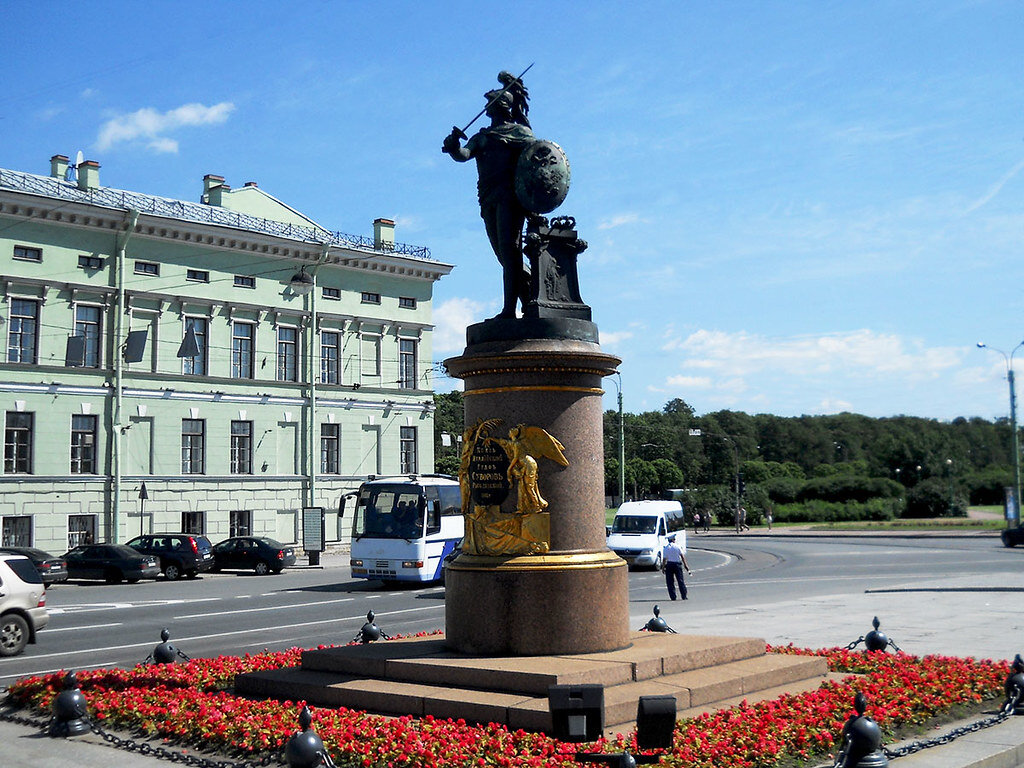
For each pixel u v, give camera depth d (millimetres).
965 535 55156
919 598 21453
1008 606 19406
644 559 35562
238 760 7699
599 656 8820
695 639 10086
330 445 48094
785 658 10195
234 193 48156
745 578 30297
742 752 7008
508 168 10273
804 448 142000
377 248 51500
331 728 7719
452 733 7363
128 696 9602
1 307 37281
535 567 8953
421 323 52031
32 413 37938
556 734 7266
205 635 17859
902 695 9094
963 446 116000
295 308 46656
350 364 48969
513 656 8875
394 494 28641
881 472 101688
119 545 33781
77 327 39438
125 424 40469
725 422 134000
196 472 42875
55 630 18891
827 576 29828
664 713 6988
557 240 10148
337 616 20891
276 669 10297
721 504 81562
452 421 97562
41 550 33844
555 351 9305
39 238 38312
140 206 43469
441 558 28797
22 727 9352
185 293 42750
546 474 9258
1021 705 9172
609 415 111812
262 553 36812
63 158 43656
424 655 9203
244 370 45062
